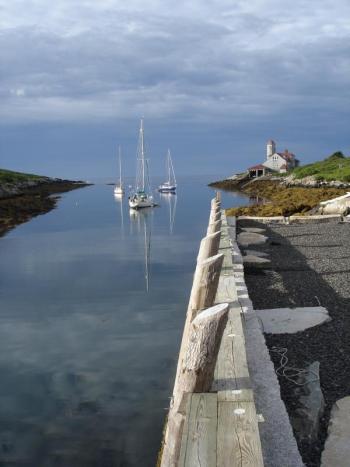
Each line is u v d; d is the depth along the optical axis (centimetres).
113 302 1661
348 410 531
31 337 1320
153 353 1162
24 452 756
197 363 416
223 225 2044
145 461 724
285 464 414
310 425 507
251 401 409
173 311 1527
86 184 17412
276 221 2738
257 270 1402
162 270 2214
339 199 3153
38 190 10425
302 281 1250
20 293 1833
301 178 8875
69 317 1498
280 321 876
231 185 12506
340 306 1003
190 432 365
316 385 605
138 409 885
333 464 441
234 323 652
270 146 13588
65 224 4638
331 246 1806
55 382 1017
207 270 622
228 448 345
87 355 1167
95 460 733
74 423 843
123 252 2831
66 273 2211
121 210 6494
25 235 3784
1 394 966
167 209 6569
